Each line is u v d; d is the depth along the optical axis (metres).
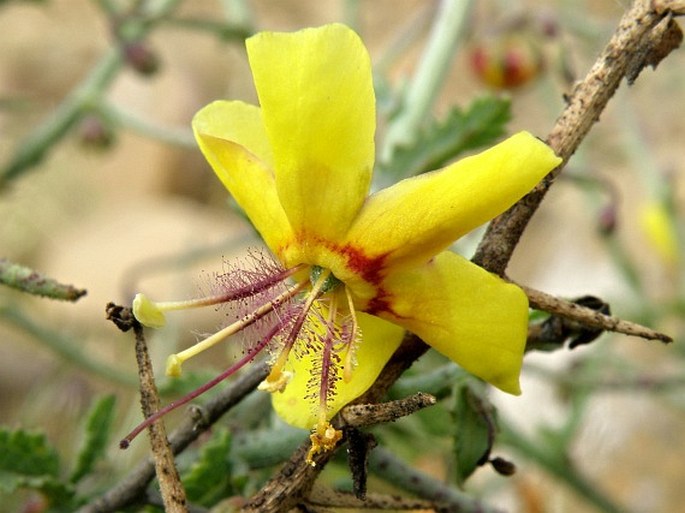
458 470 0.09
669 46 0.07
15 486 0.09
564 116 0.07
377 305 0.07
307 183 0.07
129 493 0.08
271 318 0.07
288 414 0.07
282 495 0.07
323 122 0.07
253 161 0.07
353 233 0.07
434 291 0.07
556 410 0.18
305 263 0.07
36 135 0.17
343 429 0.07
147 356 0.07
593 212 0.18
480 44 0.17
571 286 0.24
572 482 0.14
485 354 0.07
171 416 0.16
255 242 0.16
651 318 0.17
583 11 0.21
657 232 0.18
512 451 0.15
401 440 0.12
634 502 0.19
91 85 0.17
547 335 0.08
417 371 0.10
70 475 0.10
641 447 0.19
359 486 0.07
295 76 0.07
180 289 0.22
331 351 0.07
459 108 0.11
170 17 0.15
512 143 0.06
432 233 0.07
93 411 0.10
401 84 0.13
